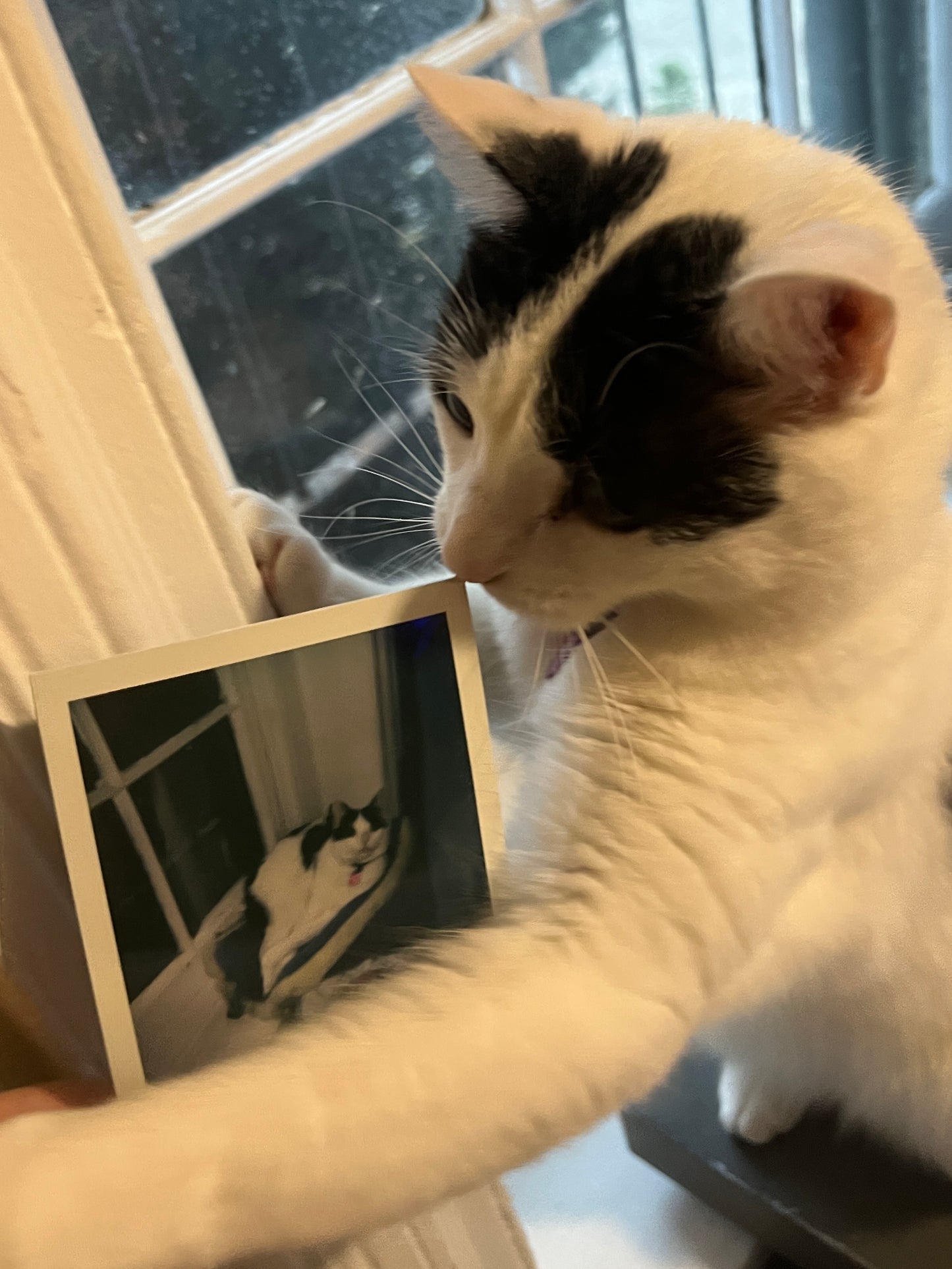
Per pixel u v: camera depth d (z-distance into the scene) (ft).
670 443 1.89
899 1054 2.89
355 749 1.73
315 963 1.79
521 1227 2.89
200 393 3.31
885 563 2.03
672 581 2.04
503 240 2.13
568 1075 1.71
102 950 1.62
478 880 1.86
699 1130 3.42
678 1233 3.49
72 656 1.66
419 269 3.76
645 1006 1.83
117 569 1.67
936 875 2.59
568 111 2.27
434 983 1.78
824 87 6.07
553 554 2.02
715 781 1.97
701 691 2.07
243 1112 1.54
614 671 2.16
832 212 1.94
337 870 1.77
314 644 1.67
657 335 1.86
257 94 3.47
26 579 1.57
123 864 1.61
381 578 2.86
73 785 1.55
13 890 1.73
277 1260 1.91
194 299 3.39
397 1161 1.58
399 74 3.87
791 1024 2.91
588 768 2.07
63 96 1.44
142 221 3.11
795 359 1.80
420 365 2.59
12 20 1.34
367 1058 1.63
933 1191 3.15
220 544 1.90
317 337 3.86
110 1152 1.47
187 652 1.59
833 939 2.29
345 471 3.77
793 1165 3.27
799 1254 3.22
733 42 5.56
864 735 2.12
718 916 1.92
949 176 6.18
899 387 1.89
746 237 1.89
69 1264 1.39
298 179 3.66
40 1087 1.72
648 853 1.92
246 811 1.68
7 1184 1.41
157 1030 1.68
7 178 1.43
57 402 1.56
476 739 1.79
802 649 2.08
